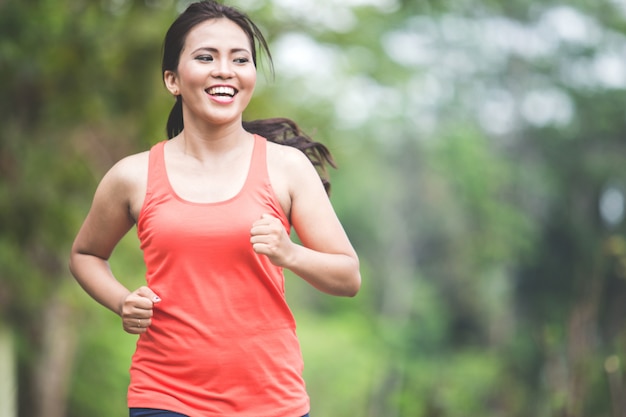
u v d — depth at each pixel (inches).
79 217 613.0
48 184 597.9
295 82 810.2
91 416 892.0
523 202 2114.9
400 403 717.3
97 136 635.5
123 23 565.3
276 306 172.7
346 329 1768.0
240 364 169.8
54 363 737.0
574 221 1950.1
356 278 175.5
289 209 176.2
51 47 540.1
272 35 719.1
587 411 418.9
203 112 171.9
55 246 603.5
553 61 2121.1
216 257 169.3
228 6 176.6
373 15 768.3
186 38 173.9
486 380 1453.0
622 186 2022.6
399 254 2317.9
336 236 175.5
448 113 2217.0
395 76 852.6
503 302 1962.4
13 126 573.9
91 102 570.9
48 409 740.7
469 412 731.4
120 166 178.2
